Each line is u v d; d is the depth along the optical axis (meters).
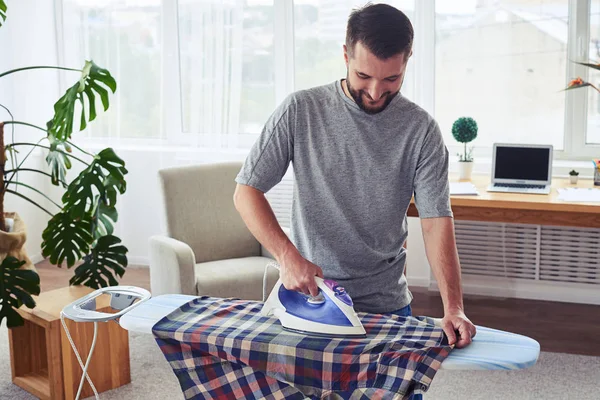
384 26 1.74
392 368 1.74
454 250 1.93
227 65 4.50
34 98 4.79
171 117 4.78
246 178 1.97
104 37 4.73
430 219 1.93
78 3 4.72
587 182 3.99
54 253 3.30
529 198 3.58
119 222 4.92
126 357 3.16
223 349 1.86
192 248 3.70
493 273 4.30
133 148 4.81
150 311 2.05
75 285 3.34
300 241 1.99
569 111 4.22
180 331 1.91
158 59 4.74
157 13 4.68
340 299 1.84
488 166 4.25
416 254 4.45
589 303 4.19
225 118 4.55
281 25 4.51
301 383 1.81
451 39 4.31
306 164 1.94
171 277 3.38
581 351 3.53
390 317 1.94
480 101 4.34
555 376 3.26
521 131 4.32
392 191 1.91
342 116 1.90
